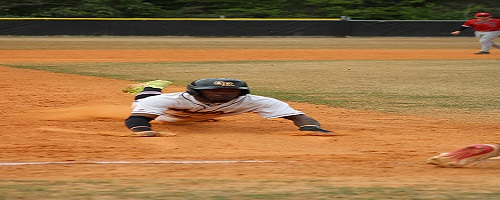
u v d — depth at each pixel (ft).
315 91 59.36
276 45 138.51
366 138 35.42
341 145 33.19
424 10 203.00
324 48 131.44
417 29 173.47
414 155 30.42
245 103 35.73
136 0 195.11
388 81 69.77
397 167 26.76
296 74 77.71
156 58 103.35
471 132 38.06
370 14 198.18
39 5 188.34
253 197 19.63
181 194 20.03
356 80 70.64
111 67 85.05
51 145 31.48
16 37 154.40
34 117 41.06
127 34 163.32
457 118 43.45
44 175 24.52
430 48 135.54
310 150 31.65
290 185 22.00
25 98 50.75
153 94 39.52
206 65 90.63
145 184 22.04
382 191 20.83
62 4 190.49
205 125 38.86
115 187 21.30
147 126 34.71
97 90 57.41
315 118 42.88
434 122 41.70
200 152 30.48
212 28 165.58
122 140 33.12
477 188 21.70
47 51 114.21
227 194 20.11
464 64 96.58
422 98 54.44
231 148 31.76
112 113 43.11
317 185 22.08
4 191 20.24
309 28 169.58
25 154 29.27
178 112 35.73
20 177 24.04
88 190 20.62
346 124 40.63
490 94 57.88
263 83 66.59
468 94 57.72
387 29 172.86
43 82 63.57
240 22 166.61
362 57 110.52
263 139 34.55
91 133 35.22
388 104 50.29
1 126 37.37
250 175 24.72
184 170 25.72
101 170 25.59
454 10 204.85
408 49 131.44
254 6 201.36
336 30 170.19
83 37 157.89
